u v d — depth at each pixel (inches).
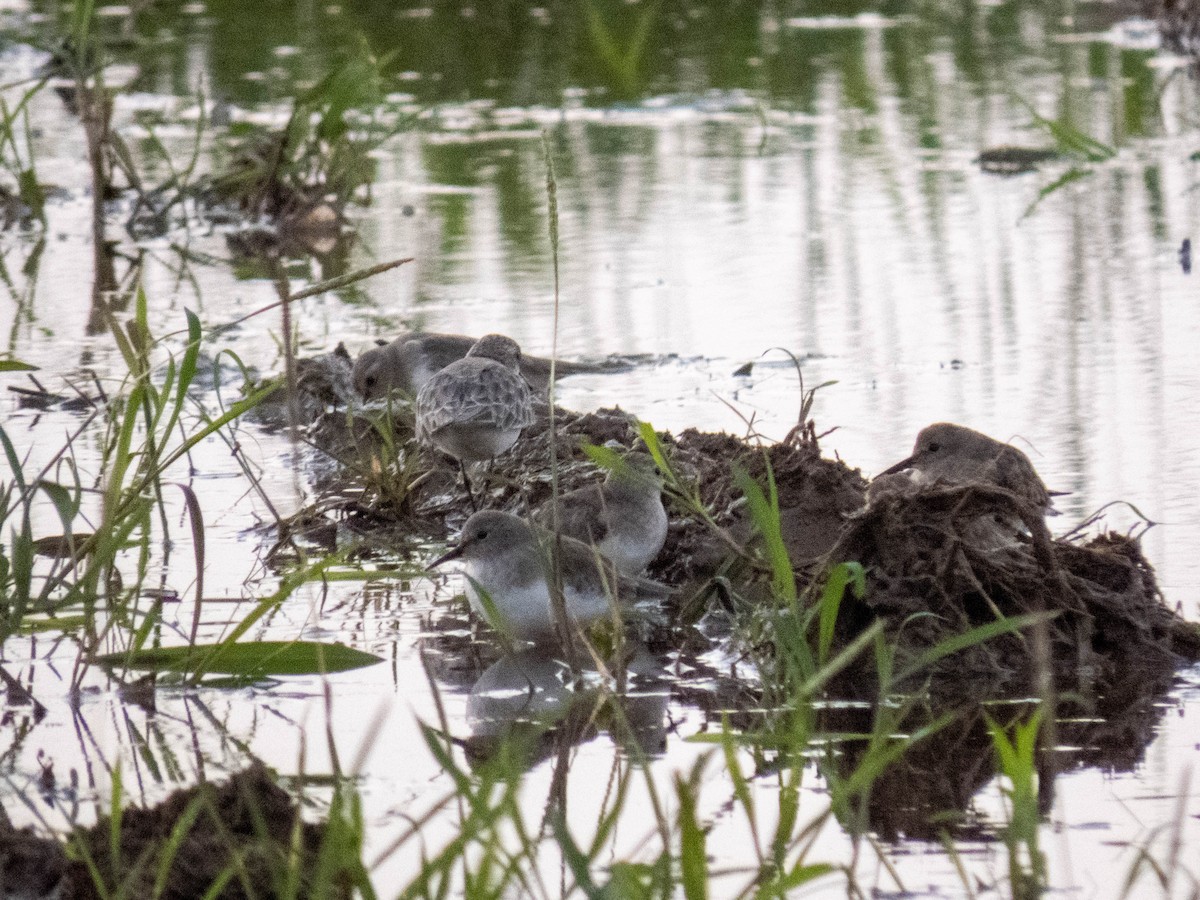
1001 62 1831.9
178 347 1018.1
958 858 441.1
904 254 1198.9
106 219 1382.9
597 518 668.7
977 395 887.7
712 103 1728.6
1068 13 2086.6
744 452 765.9
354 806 410.6
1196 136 1499.8
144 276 1195.9
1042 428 824.3
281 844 447.5
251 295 1141.7
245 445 879.7
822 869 407.2
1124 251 1174.3
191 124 1626.5
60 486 581.0
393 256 1253.1
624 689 576.7
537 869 429.1
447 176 1492.4
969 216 1294.3
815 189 1400.1
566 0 2075.5
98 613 634.2
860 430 836.0
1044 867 424.5
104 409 894.4
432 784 499.5
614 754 521.3
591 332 1038.4
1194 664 589.9
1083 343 975.6
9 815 471.8
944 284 1121.4
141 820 456.4
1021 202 1328.7
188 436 875.4
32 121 1701.5
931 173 1438.2
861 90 1743.4
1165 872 433.7
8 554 685.9
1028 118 1587.1
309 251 1277.1
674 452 769.6
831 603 523.2
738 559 677.9
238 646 587.2
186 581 682.2
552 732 539.8
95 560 575.2
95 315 1087.6
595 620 630.5
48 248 1285.7
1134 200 1314.0
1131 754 512.4
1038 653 533.3
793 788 466.6
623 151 1558.8
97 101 1348.4
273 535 739.4
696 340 1016.2
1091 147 1459.2
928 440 724.0
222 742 529.3
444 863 399.5
